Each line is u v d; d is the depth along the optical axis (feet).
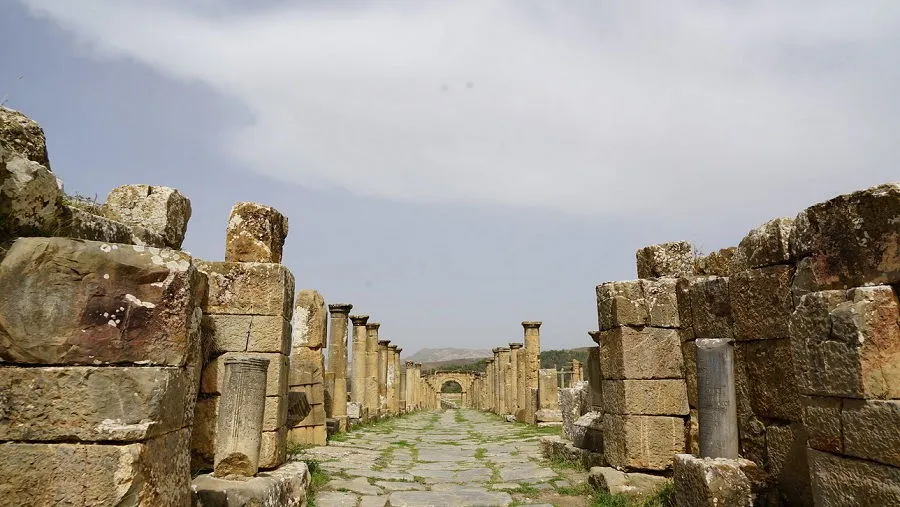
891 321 14.43
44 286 13.05
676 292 30.96
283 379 28.66
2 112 14.97
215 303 28.27
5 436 12.51
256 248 30.17
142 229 20.38
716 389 23.41
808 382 16.15
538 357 92.58
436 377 235.40
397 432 71.51
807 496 20.44
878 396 14.14
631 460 29.68
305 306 52.65
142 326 13.62
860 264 15.53
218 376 27.02
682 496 22.93
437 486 33.24
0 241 13.30
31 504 12.34
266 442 27.17
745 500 20.80
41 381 12.74
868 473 14.03
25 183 13.67
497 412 125.59
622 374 30.50
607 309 32.17
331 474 35.32
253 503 21.26
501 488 32.22
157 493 13.37
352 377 94.84
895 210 14.52
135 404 13.05
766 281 22.71
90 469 12.53
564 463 38.65
